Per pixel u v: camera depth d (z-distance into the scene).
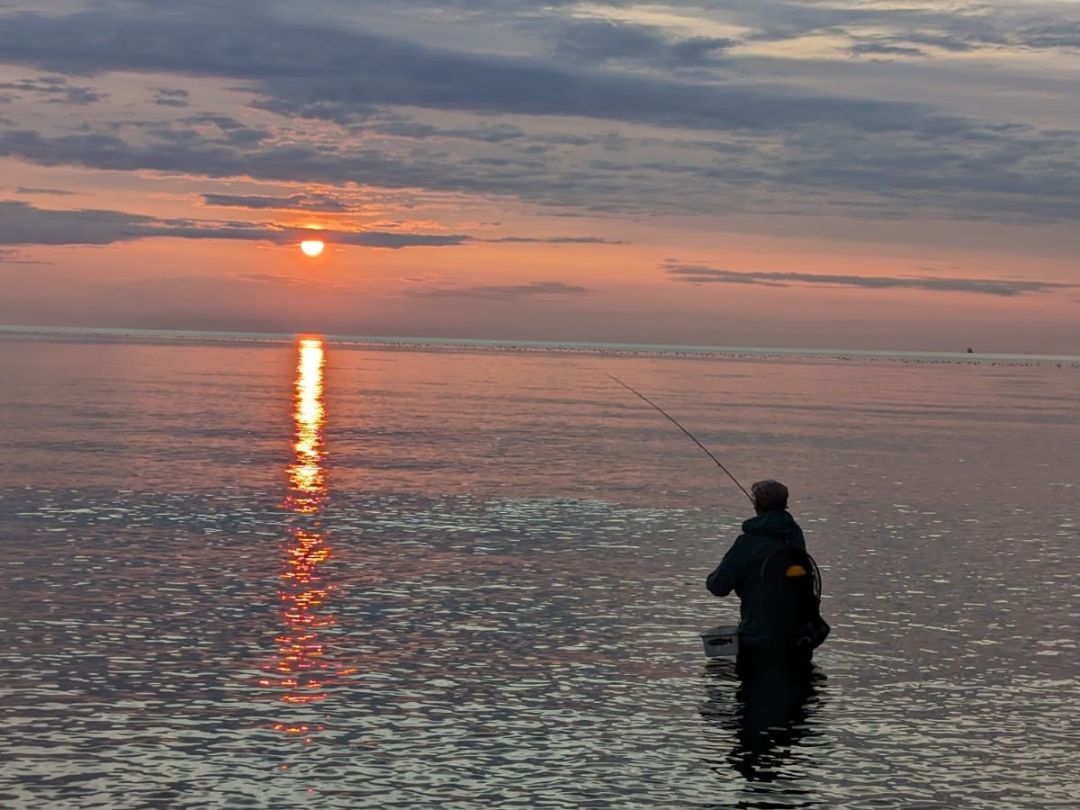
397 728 8.90
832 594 13.84
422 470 24.86
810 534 18.08
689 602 13.22
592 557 15.73
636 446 31.73
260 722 8.95
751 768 8.20
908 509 21.06
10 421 33.81
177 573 14.00
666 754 8.45
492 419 40.25
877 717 9.37
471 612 12.54
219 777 7.86
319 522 17.89
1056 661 11.11
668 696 9.81
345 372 81.50
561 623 12.17
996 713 9.53
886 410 53.16
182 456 26.08
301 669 10.35
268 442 29.89
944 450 33.22
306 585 13.58
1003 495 23.38
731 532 17.92
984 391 81.56
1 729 8.64
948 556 16.41
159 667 10.27
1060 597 13.84
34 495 19.77
